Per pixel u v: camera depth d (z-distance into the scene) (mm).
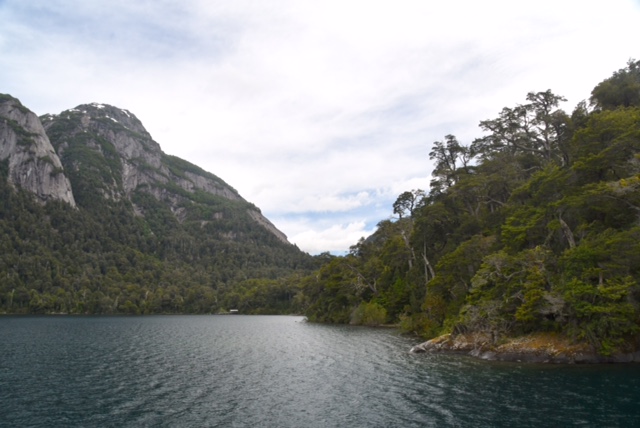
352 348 47625
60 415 22188
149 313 190125
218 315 174375
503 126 69125
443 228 70062
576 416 20281
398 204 85750
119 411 22797
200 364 37906
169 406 23688
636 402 22234
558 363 33312
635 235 32562
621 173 38500
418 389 26422
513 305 38719
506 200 66312
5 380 30969
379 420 20594
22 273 182750
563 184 40969
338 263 106812
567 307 34594
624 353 33031
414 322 62562
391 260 86875
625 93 56281
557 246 41781
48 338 63719
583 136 42875
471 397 24172
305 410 22500
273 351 46750
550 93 63219
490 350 37719
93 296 182625
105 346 53000
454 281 53594
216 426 20203
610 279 33000
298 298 170750
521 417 20438
